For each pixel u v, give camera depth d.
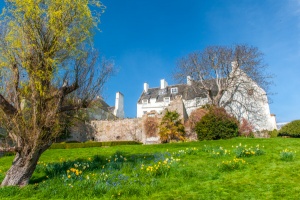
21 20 9.49
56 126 9.73
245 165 10.42
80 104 10.56
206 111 35.50
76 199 7.52
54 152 19.64
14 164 9.12
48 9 9.80
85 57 10.80
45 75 9.31
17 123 9.09
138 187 8.12
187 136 36.31
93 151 19.30
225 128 28.56
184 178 9.20
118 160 12.89
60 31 9.71
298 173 8.90
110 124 43.38
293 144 15.80
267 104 39.94
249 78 36.66
